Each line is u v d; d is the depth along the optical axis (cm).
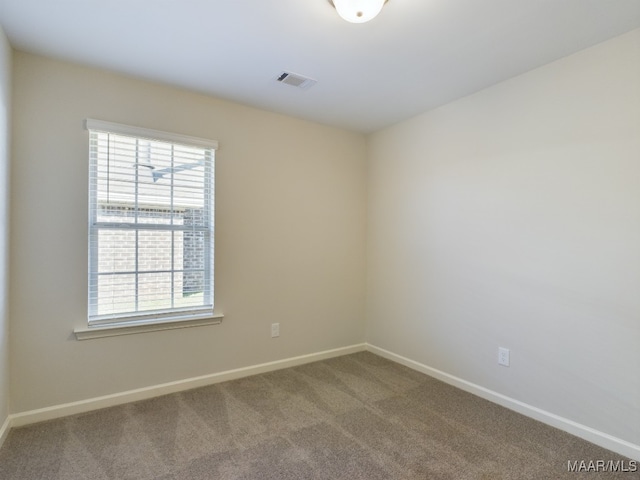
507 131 253
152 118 260
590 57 210
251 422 228
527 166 241
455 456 195
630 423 196
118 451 196
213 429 219
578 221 216
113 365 248
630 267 196
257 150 309
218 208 290
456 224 288
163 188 268
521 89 244
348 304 368
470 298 278
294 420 232
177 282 275
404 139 336
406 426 226
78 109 235
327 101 292
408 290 332
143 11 179
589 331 212
